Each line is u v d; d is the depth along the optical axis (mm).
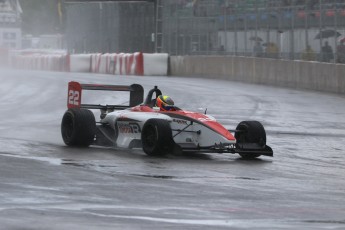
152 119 45906
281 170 42594
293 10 133375
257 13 147375
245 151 46062
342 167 45188
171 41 187500
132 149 50125
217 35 165750
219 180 37375
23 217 26016
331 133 66000
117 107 53906
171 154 47438
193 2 175000
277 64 135250
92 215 27000
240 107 89875
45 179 35062
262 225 26359
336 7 118750
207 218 27344
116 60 190250
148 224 25766
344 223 27281
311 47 127375
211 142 45094
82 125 49156
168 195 32156
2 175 35781
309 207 30625
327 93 116062
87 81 142250
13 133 58969
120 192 32375
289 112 84875
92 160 43156
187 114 46969
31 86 124500
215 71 161750
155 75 181750
